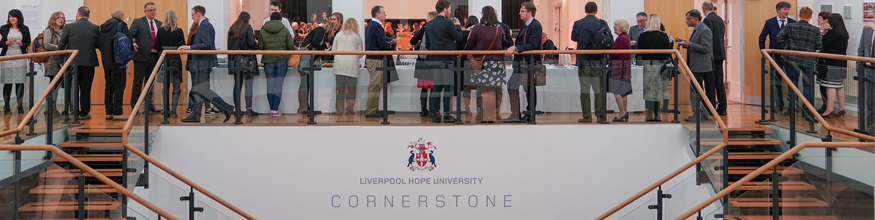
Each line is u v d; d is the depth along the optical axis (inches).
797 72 289.3
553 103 294.8
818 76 278.2
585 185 294.8
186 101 291.7
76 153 286.7
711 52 330.6
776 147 292.0
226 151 291.4
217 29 390.3
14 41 333.1
